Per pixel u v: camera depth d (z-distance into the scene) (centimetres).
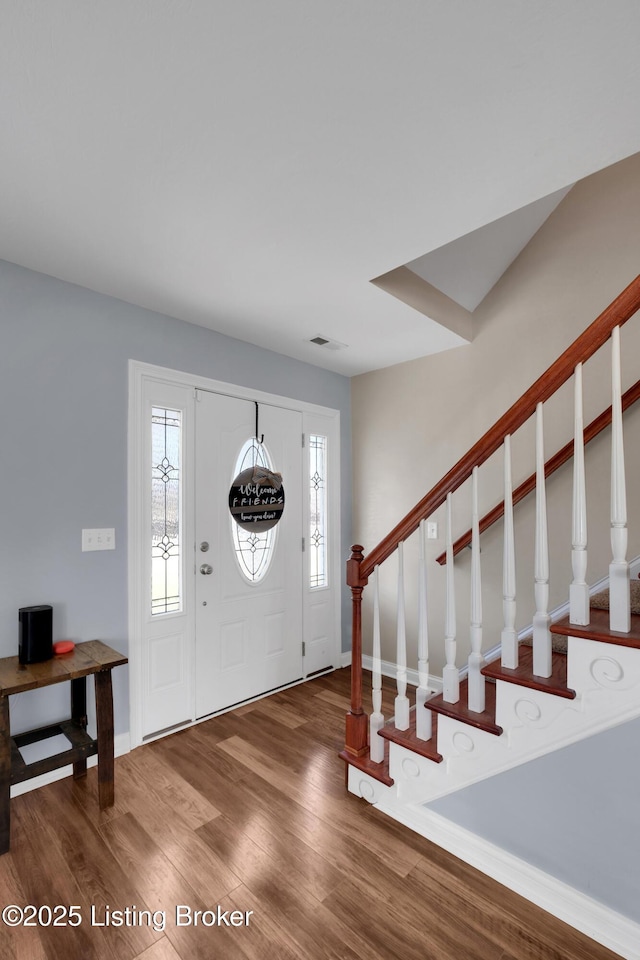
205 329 268
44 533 203
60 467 208
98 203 157
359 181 147
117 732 225
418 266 243
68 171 141
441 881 151
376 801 187
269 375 305
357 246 184
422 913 139
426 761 170
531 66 107
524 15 95
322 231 174
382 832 173
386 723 194
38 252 188
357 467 364
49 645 188
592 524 237
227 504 278
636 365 229
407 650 320
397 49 103
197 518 261
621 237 235
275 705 283
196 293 224
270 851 163
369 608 352
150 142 130
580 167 143
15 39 100
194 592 258
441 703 168
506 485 151
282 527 311
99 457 221
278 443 311
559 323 256
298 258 193
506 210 164
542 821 142
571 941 130
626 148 134
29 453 199
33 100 115
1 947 128
